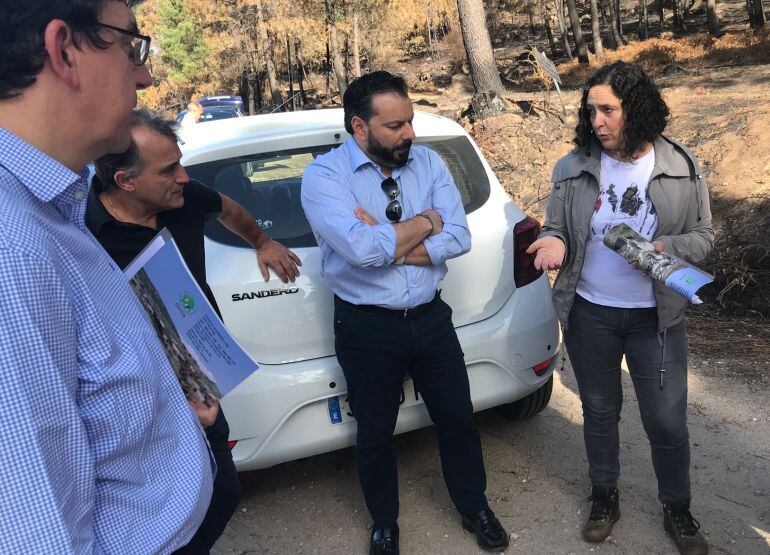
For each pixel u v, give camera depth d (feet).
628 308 8.38
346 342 8.29
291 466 11.53
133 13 3.99
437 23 160.04
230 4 130.21
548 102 38.55
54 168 3.64
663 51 84.99
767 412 12.30
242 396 8.89
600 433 9.04
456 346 8.62
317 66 163.32
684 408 8.52
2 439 3.10
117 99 3.86
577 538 9.21
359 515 10.11
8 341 3.12
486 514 9.04
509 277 10.00
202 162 10.02
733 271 18.75
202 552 5.15
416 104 91.76
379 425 8.46
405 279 7.96
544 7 139.74
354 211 7.93
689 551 8.64
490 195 10.48
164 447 4.30
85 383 3.67
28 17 3.38
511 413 12.02
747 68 61.82
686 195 8.09
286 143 10.25
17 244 3.21
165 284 5.70
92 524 3.66
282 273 8.89
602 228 8.32
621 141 7.91
